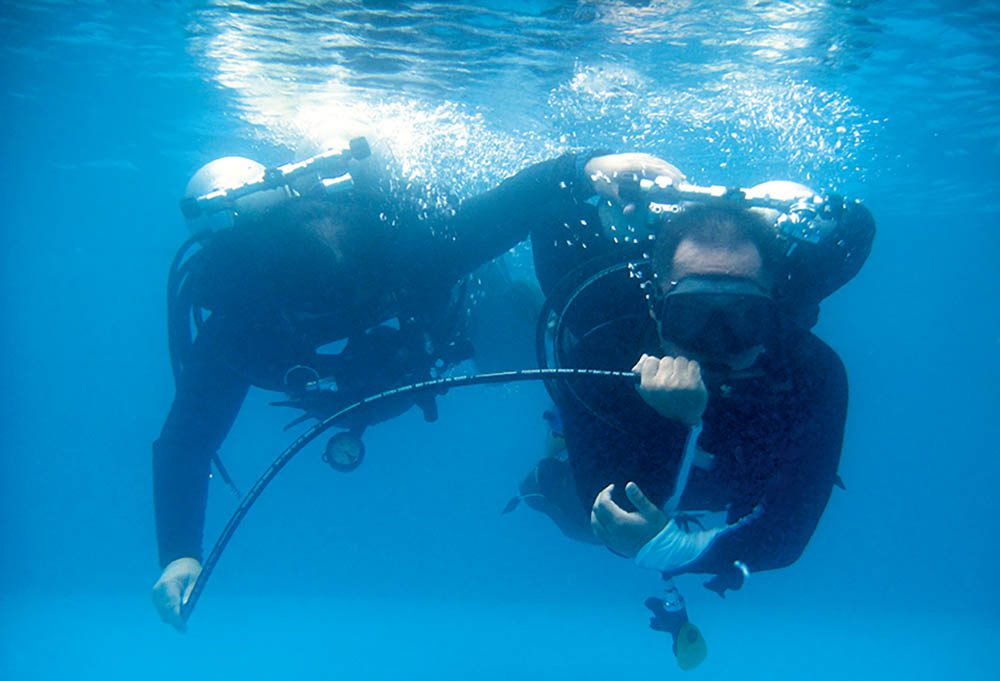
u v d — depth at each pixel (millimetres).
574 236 3789
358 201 4195
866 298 51344
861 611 41594
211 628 31734
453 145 14859
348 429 4672
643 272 3031
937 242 32594
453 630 32406
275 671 24219
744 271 2555
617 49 11156
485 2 9664
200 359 4184
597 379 3008
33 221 34125
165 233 36438
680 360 2576
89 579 48688
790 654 29609
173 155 20297
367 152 4020
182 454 4047
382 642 29359
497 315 6488
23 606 37094
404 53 11570
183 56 12383
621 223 3414
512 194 4031
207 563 3074
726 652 29375
